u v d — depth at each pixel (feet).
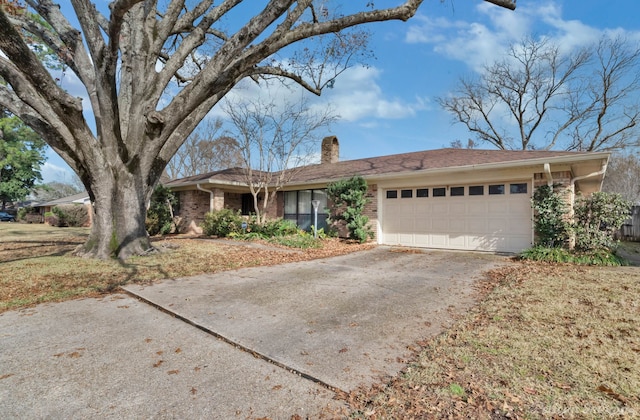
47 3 26.55
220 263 25.82
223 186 49.34
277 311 14.58
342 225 42.24
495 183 31.81
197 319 13.42
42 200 193.47
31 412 7.55
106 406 7.80
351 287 18.88
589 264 24.93
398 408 7.72
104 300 16.26
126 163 27.04
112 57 23.58
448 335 11.87
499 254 30.50
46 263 24.26
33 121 25.73
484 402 7.90
